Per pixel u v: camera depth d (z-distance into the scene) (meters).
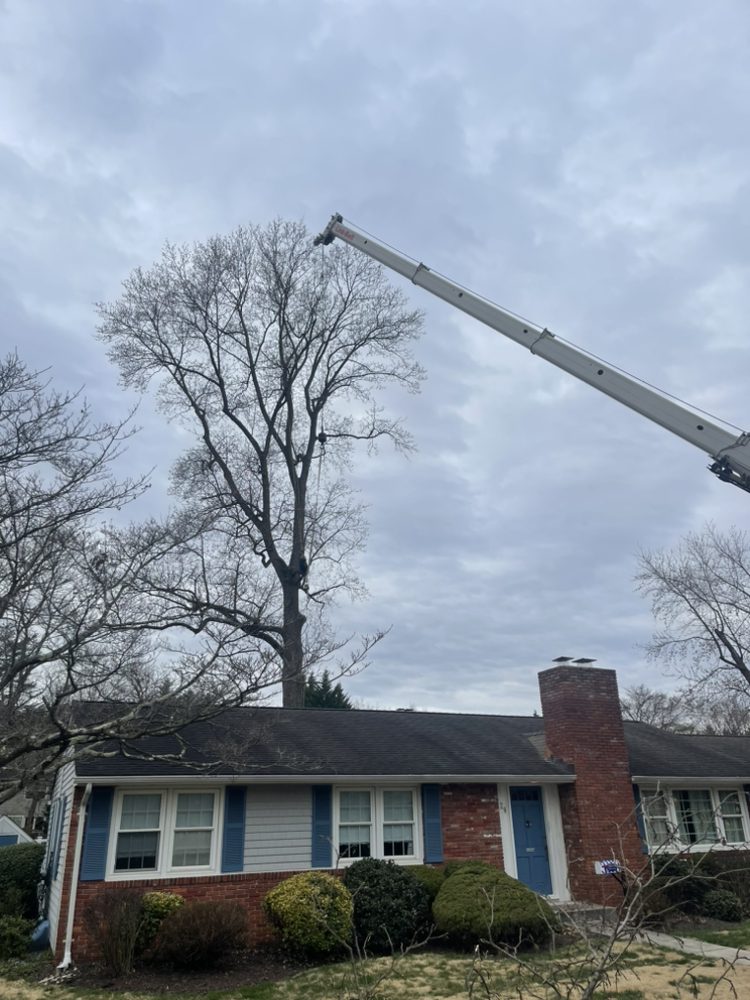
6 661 8.66
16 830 30.86
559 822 17.42
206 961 12.04
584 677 18.53
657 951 12.33
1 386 8.10
